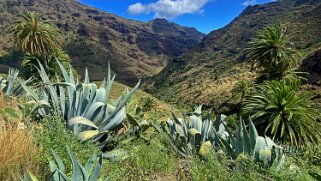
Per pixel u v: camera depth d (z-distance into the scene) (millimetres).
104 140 4965
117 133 5258
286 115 16953
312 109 17172
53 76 39188
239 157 4863
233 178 4230
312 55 69125
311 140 16859
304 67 70312
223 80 134125
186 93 154875
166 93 193250
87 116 4848
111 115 4879
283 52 32375
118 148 4703
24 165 3420
